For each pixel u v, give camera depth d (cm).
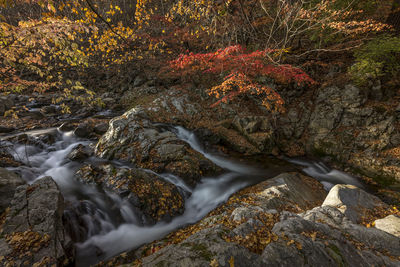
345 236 333
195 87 1427
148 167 680
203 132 1096
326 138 978
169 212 519
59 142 895
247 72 983
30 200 397
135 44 1533
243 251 255
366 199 511
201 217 535
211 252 250
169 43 1552
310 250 271
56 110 1288
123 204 498
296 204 563
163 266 239
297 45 1224
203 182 712
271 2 1258
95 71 1786
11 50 515
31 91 1484
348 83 1007
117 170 594
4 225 344
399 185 723
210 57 898
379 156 814
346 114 962
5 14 1559
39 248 313
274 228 335
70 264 350
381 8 1092
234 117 1159
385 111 876
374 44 925
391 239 329
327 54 1180
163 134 811
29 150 788
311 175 855
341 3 999
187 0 1028
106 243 431
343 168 888
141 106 1252
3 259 290
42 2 416
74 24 461
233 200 601
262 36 1314
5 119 1070
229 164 914
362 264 273
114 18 1831
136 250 404
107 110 1380
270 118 1142
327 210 422
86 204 498
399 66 908
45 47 547
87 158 733
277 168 898
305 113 1095
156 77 1583
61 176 612
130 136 765
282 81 1104
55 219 369
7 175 470
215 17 1001
